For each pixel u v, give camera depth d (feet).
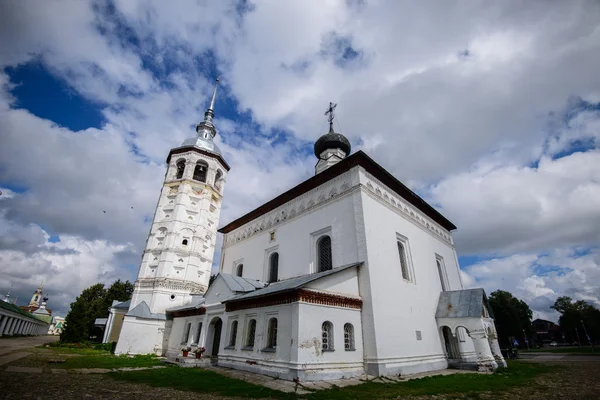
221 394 35.53
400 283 65.77
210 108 133.28
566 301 270.67
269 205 89.92
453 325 70.13
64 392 31.35
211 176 112.88
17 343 117.91
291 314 49.34
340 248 65.16
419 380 48.73
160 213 103.45
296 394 36.19
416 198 84.99
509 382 48.29
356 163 69.31
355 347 53.52
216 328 72.79
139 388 36.78
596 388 41.96
